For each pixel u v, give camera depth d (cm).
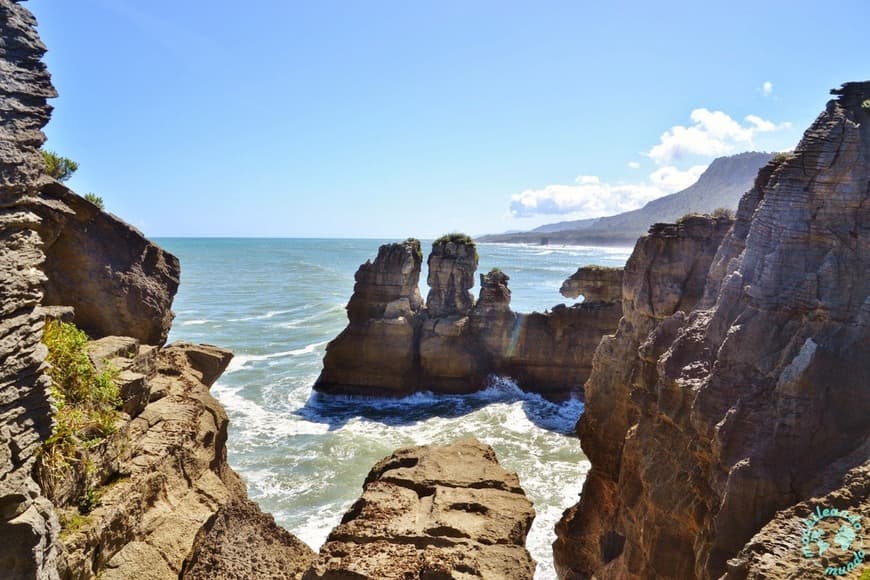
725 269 1512
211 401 1519
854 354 1023
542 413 3641
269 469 2739
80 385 1020
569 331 4038
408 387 3978
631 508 1528
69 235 1400
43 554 731
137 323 1485
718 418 1166
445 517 998
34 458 767
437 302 4275
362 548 912
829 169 1148
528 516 1011
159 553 1006
